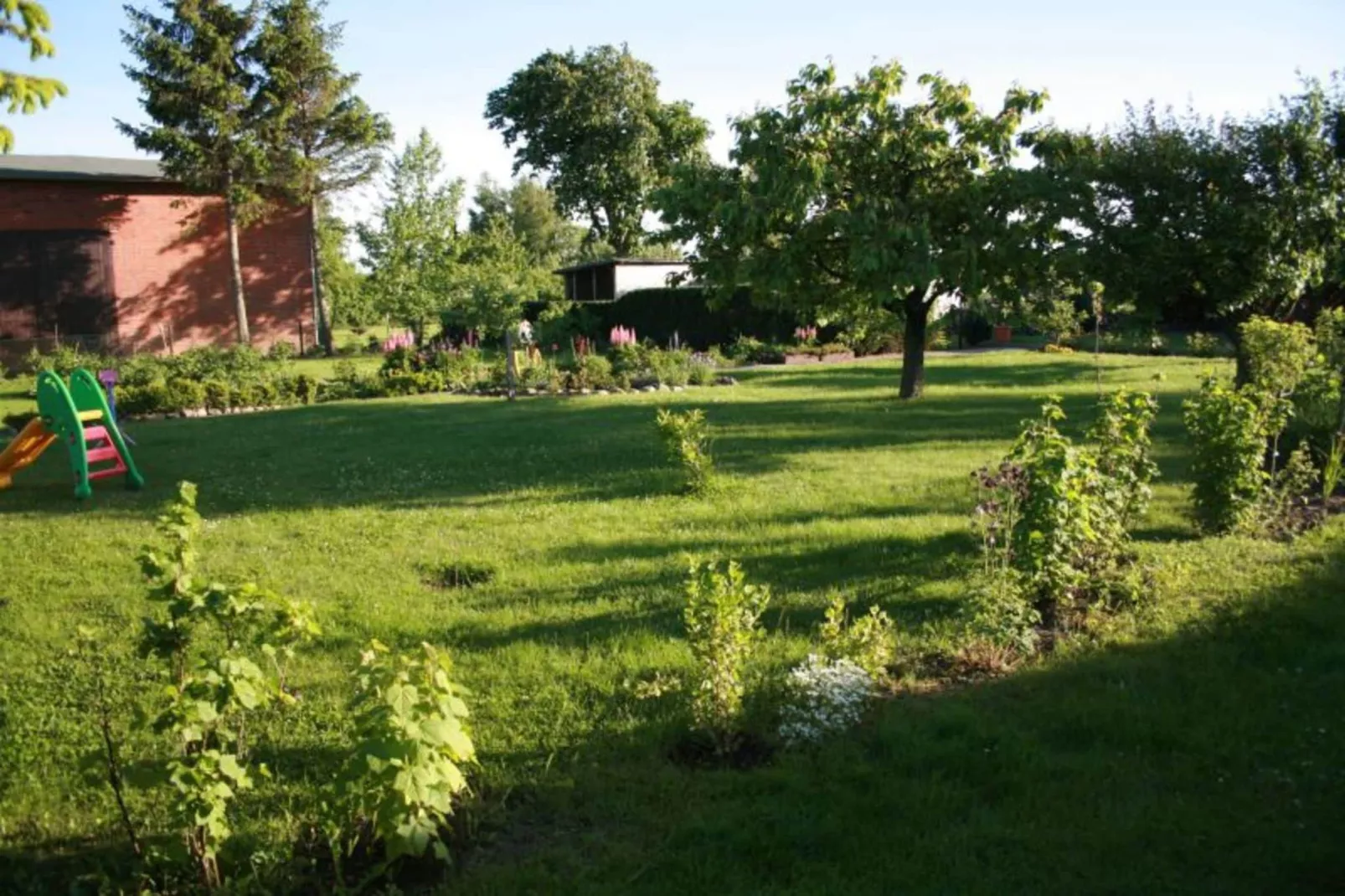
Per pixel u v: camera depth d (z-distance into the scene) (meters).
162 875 3.13
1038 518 5.12
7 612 5.87
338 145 34.88
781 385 18.83
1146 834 3.24
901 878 3.04
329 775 3.82
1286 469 7.33
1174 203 11.20
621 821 3.47
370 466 10.88
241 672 3.19
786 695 4.34
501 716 4.28
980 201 13.99
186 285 33.88
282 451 12.27
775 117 14.30
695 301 31.31
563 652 5.00
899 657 4.85
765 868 3.13
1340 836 3.21
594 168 48.25
